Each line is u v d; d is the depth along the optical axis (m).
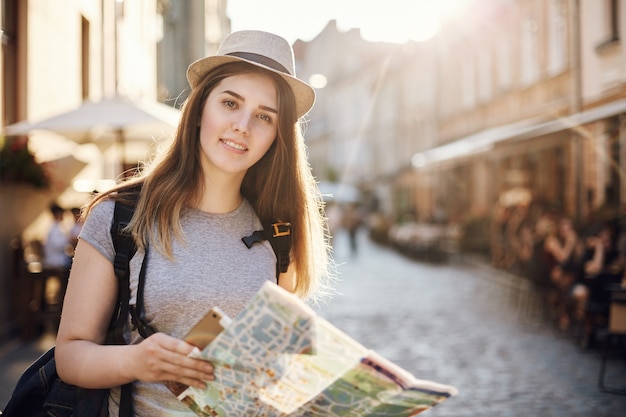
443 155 24.88
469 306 13.83
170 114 11.45
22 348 8.70
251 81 2.14
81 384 1.92
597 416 6.39
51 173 10.34
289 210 2.34
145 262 2.02
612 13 16.47
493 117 27.38
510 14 24.77
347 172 67.50
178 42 27.39
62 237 9.70
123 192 2.12
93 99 14.78
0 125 10.23
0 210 9.07
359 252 31.52
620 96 16.09
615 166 15.66
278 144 2.25
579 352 9.34
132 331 2.04
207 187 2.17
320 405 1.84
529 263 11.77
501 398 7.00
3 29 10.36
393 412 1.83
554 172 20.86
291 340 1.73
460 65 32.31
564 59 19.88
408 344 9.91
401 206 47.00
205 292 2.02
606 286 9.20
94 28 14.96
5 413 2.05
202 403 1.88
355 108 65.56
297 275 2.40
